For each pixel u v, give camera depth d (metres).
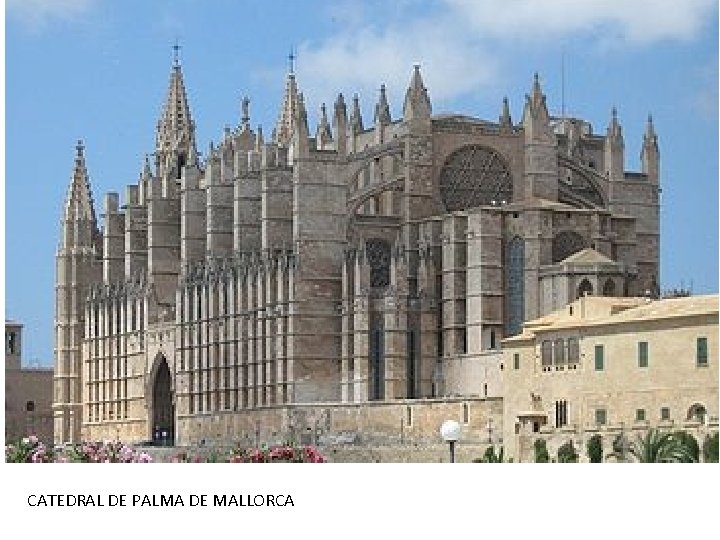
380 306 195.88
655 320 135.12
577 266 184.25
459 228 194.88
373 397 195.75
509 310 191.12
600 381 141.12
